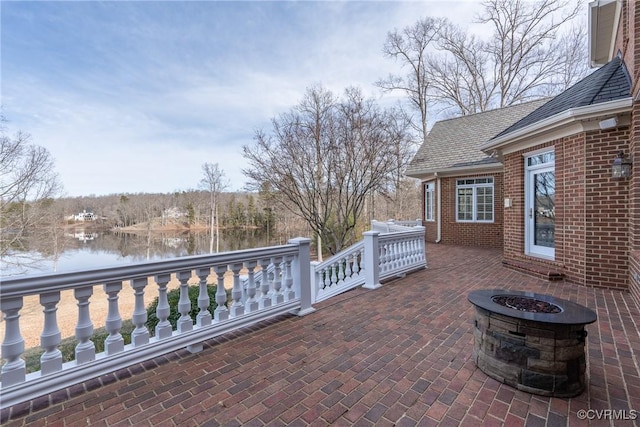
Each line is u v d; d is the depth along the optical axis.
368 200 23.77
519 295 2.94
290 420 2.07
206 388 2.46
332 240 15.37
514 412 2.13
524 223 7.01
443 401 2.26
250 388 2.45
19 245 13.73
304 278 4.27
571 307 2.55
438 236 12.36
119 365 2.62
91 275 2.47
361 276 5.96
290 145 14.70
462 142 12.66
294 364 2.84
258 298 4.04
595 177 5.29
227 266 3.50
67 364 2.42
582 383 2.34
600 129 5.21
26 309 9.88
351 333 3.55
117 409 2.20
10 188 13.29
